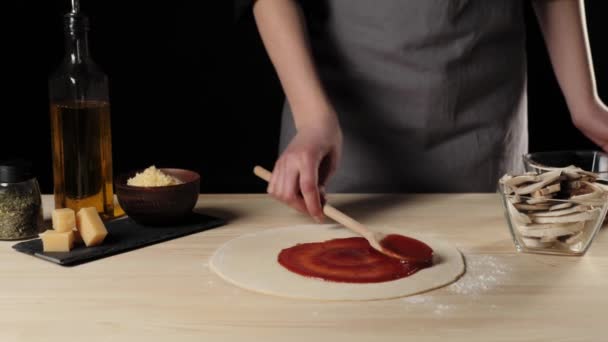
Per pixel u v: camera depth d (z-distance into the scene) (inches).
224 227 50.9
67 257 44.2
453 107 63.8
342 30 63.4
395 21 61.7
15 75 109.3
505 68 64.4
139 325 35.9
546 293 39.8
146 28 109.7
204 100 112.7
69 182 51.1
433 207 55.7
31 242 47.3
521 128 67.6
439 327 35.8
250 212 54.5
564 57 65.4
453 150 65.2
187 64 111.2
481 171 65.9
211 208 55.5
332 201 57.3
